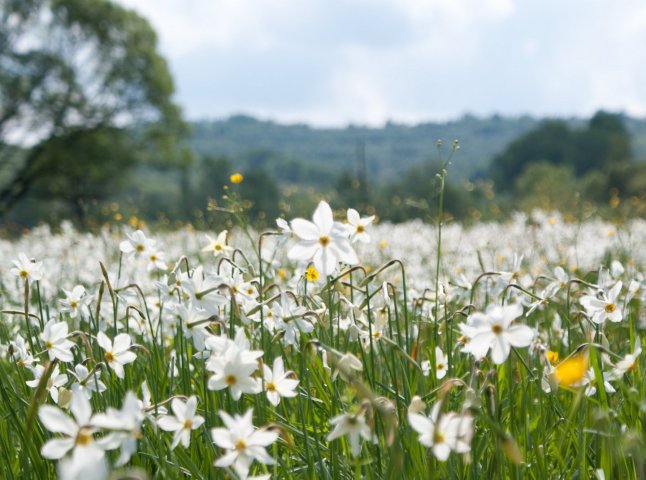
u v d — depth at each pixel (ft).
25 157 167.63
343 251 9.09
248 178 183.32
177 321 11.78
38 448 10.23
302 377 10.44
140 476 6.03
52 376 10.58
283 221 11.52
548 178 105.91
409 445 9.43
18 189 168.66
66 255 30.32
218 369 8.07
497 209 69.56
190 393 11.08
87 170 168.25
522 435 10.46
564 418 10.67
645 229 44.98
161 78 171.94
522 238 40.91
